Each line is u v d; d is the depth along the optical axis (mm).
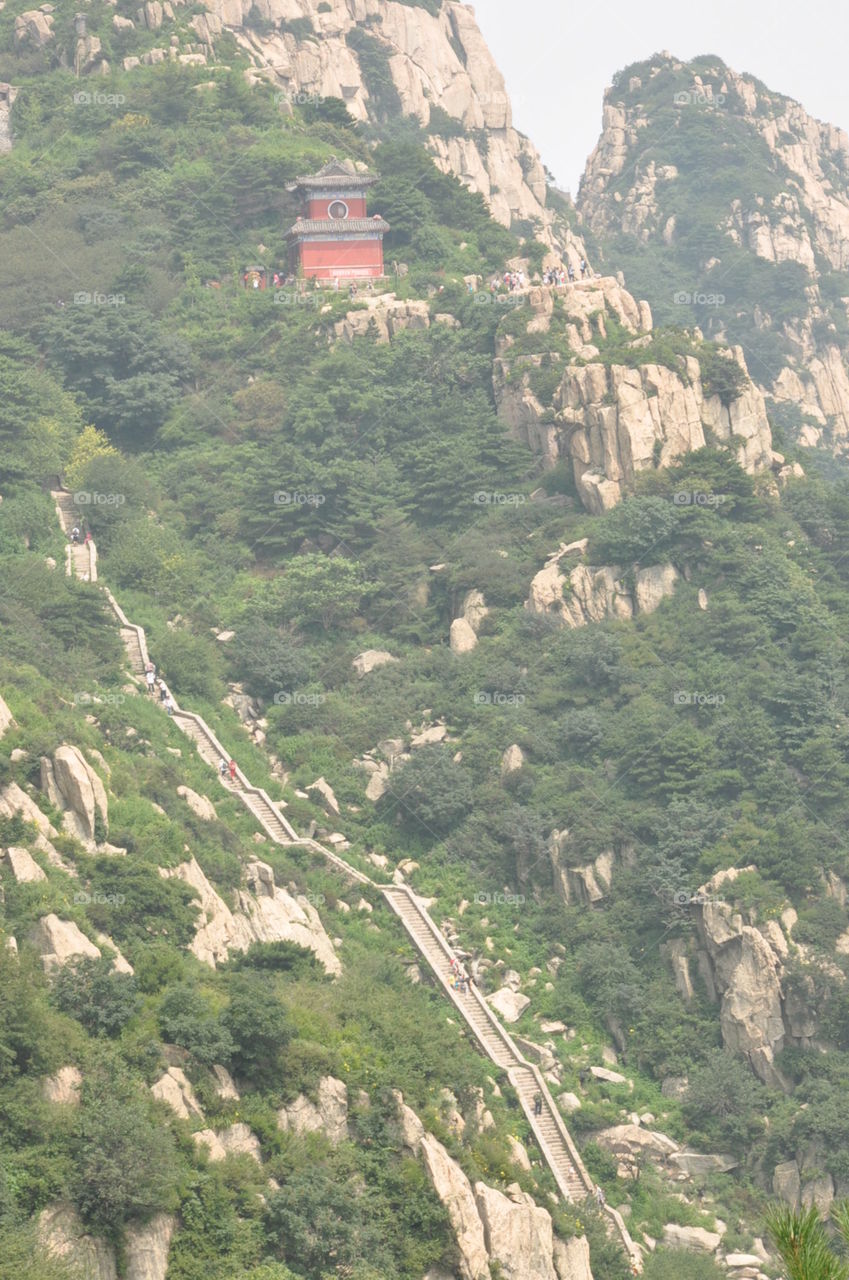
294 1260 124000
